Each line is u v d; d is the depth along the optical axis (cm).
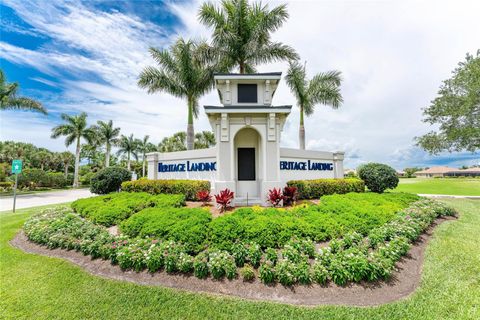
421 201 1036
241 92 1140
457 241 670
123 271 514
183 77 1627
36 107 2508
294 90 1945
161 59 1625
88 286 470
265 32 1531
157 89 1678
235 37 1467
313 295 427
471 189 2281
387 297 427
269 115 1045
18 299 432
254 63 1617
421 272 510
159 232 602
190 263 493
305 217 684
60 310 404
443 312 388
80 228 693
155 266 498
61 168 5438
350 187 1302
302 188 1124
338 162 1563
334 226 627
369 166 1488
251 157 1184
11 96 2372
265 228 582
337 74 1875
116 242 575
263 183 1035
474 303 407
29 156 4775
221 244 541
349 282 454
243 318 379
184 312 394
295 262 486
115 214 785
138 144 4862
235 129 1063
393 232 616
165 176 1500
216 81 1138
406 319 373
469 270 513
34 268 542
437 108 1955
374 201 954
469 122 1817
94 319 383
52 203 1714
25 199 2033
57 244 643
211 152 1279
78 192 2902
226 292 441
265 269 457
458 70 1912
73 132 3666
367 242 571
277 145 1064
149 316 387
